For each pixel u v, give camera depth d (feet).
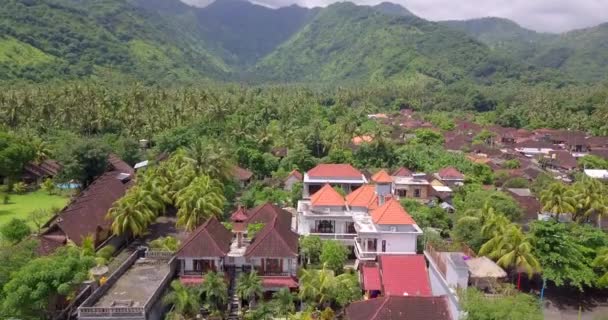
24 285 125.29
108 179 260.62
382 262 162.20
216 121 385.50
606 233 198.80
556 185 231.91
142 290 151.84
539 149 435.53
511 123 586.86
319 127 393.29
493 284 146.72
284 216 204.23
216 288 149.38
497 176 317.83
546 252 168.14
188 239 169.17
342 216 194.39
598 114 558.56
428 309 128.26
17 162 296.10
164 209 232.12
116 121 390.42
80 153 291.17
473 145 423.23
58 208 244.01
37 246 159.84
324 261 173.58
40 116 387.14
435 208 228.02
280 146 359.46
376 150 337.11
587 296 172.65
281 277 163.84
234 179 284.00
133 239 212.84
